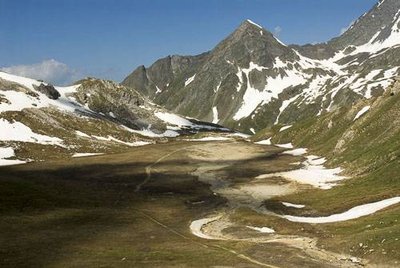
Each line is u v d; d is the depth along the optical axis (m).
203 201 105.50
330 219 78.06
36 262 55.41
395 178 92.56
